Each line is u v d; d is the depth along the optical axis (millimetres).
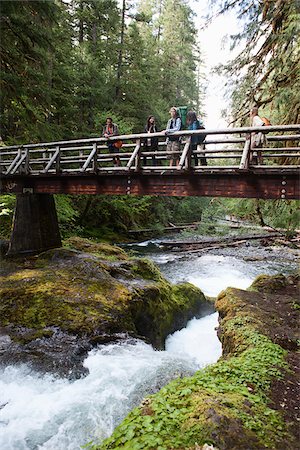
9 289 8492
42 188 11859
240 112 10219
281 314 7488
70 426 5355
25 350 6898
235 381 4848
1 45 11930
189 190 8336
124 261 11094
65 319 7621
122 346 7578
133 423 3811
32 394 6043
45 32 12688
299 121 8930
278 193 7227
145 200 23953
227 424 3727
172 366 7113
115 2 22766
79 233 20578
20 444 4992
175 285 11117
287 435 3797
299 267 16953
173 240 23828
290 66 8422
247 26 9617
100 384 6344
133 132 25578
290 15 7746
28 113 13664
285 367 5336
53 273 9500
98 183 10305
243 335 6449
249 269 16578
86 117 22016
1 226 16781
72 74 19016
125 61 26297
